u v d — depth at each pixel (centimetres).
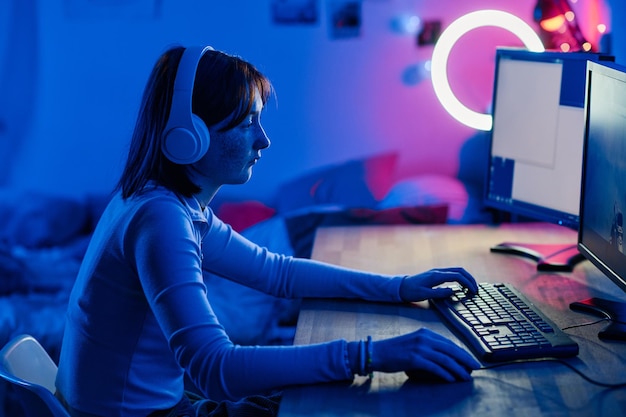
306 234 276
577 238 183
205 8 305
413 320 149
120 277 132
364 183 299
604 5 219
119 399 134
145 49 312
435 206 279
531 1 283
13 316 254
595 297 157
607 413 111
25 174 327
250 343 245
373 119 302
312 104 305
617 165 145
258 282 161
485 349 130
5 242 300
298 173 310
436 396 118
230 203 303
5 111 322
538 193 189
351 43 299
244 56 305
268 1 301
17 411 222
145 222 129
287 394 119
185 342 121
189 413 143
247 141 137
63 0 312
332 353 122
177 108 132
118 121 318
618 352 131
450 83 293
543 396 117
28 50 318
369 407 115
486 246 193
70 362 138
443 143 299
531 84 188
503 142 198
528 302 149
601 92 154
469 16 221
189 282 124
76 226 305
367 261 184
